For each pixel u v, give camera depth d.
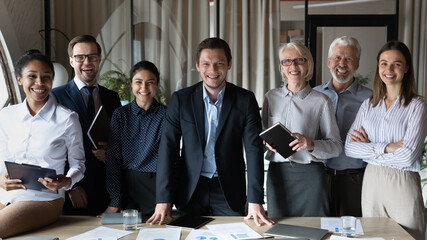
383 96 2.62
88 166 2.93
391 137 2.52
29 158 2.47
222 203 2.58
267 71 5.44
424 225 2.47
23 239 2.10
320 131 2.80
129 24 5.63
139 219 2.38
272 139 2.43
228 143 2.50
